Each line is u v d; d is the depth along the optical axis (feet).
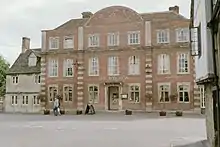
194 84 135.85
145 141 56.70
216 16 36.96
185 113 135.33
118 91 147.84
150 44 143.43
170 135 65.10
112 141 57.00
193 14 59.57
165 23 142.51
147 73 142.61
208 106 49.98
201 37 46.75
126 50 146.92
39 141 57.67
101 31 151.74
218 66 38.34
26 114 148.87
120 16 149.59
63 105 153.58
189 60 137.49
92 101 149.79
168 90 139.95
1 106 177.88
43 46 160.15
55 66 157.69
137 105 143.02
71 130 76.18
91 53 152.05
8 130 76.84
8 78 174.19
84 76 152.15
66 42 157.07
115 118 114.83
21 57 180.65
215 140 41.57
